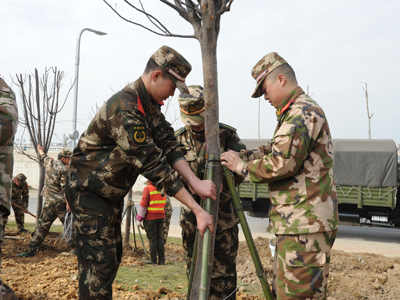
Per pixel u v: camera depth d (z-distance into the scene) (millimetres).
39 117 7113
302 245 2129
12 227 9445
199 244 2326
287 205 2186
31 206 17484
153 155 2107
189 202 2148
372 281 5270
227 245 2918
